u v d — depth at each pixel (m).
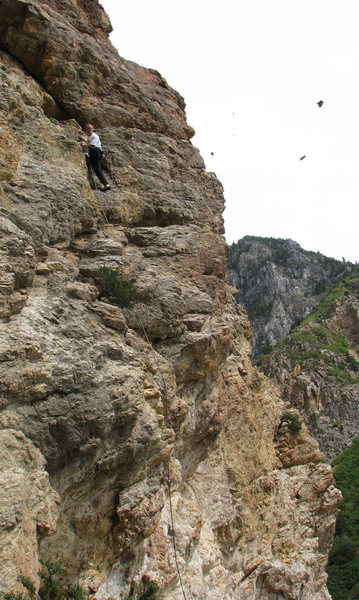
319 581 17.78
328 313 119.25
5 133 9.63
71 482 7.87
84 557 8.37
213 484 13.66
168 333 12.02
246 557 13.87
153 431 9.23
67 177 11.01
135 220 13.70
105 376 8.45
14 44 12.46
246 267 196.62
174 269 13.52
